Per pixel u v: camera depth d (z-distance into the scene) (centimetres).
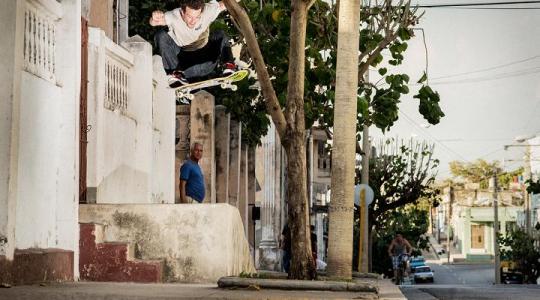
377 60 2392
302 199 1341
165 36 1591
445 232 14750
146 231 1384
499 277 6562
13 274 1110
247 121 2698
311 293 1183
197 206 1380
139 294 1043
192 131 2405
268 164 3050
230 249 1388
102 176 1595
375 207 4744
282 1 2162
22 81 1177
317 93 2270
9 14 1132
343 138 1562
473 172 12531
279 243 3031
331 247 1567
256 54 1310
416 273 7750
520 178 10550
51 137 1285
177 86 1623
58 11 1301
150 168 1848
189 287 1226
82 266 1345
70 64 1320
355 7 1562
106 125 1627
